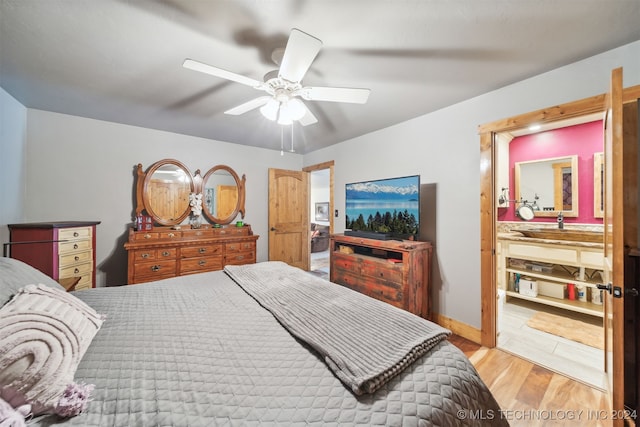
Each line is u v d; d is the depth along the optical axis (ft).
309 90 5.40
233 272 6.58
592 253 8.70
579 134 10.27
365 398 2.47
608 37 4.91
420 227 9.10
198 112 9.02
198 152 12.23
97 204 9.99
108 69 6.17
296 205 15.38
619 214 4.12
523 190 11.68
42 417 2.19
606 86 5.38
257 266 7.16
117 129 10.31
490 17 4.40
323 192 27.66
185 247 10.55
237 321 4.07
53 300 3.14
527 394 5.49
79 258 7.88
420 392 2.58
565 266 10.05
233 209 13.25
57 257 7.14
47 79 6.68
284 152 15.16
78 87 7.13
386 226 9.60
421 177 9.07
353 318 3.92
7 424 1.90
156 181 11.07
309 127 10.48
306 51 4.07
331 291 5.15
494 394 5.50
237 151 13.44
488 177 7.25
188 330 3.75
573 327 8.52
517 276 10.89
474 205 7.68
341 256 10.39
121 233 10.48
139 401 2.38
